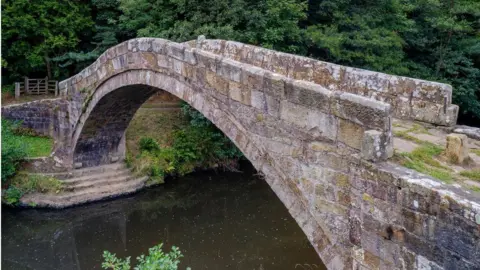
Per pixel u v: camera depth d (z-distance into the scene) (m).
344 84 8.59
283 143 7.00
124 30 22.12
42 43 22.81
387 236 5.21
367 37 19.62
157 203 16.12
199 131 18.83
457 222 4.35
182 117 20.38
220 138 18.92
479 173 5.10
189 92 9.50
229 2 17.98
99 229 14.07
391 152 5.57
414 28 21.97
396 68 20.08
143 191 16.58
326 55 20.08
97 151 16.83
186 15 18.48
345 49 19.59
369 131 5.48
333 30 19.19
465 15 23.42
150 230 13.98
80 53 22.45
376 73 8.08
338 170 6.01
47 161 15.83
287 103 6.83
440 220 4.53
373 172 5.37
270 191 17.16
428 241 4.69
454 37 22.78
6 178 14.98
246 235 13.33
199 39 12.34
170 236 13.51
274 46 18.38
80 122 15.59
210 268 11.41
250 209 15.43
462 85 21.69
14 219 14.35
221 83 8.36
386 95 7.91
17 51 22.59
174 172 17.92
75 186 15.50
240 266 11.44
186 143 18.28
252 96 7.57
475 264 4.21
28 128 17.95
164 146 18.47
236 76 7.90
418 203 4.77
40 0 22.12
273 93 7.08
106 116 15.41
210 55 8.62
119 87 12.94
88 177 16.19
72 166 16.31
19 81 24.31
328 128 6.15
